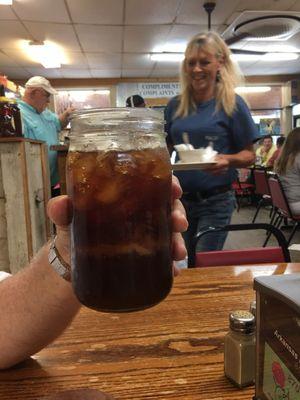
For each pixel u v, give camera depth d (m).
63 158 2.88
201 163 1.77
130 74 8.62
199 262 1.53
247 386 0.60
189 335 0.79
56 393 0.56
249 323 0.60
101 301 0.42
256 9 4.75
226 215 2.03
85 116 0.45
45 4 4.51
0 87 2.24
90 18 4.98
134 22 5.16
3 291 0.71
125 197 0.42
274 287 0.47
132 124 0.45
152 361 0.69
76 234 0.45
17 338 0.66
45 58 6.91
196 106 2.05
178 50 6.51
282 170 4.09
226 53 1.99
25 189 2.25
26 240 2.28
